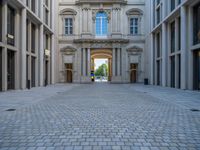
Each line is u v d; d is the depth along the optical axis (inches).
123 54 1620.3
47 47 1369.3
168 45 1081.4
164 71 1121.4
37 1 1086.4
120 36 1611.7
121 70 1620.3
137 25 1635.1
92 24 1632.6
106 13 1633.9
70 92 772.6
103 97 599.8
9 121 295.4
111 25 1628.9
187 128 259.9
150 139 217.3
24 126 268.4
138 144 202.1
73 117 321.7
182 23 864.3
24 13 893.2
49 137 223.5
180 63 946.7
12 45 837.8
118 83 1581.0
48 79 1362.0
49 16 1370.6
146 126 268.8
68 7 1624.0
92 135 230.8
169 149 189.5
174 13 956.0
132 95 655.8
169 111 373.1
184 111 373.4
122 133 238.5
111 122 289.7
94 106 429.1
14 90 831.1
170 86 1075.3
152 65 1387.8
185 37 861.2
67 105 442.9
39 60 1141.1
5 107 411.8
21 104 452.4
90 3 1615.4
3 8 756.6
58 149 188.5
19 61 885.8
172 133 238.7
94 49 1648.6
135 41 1622.8
